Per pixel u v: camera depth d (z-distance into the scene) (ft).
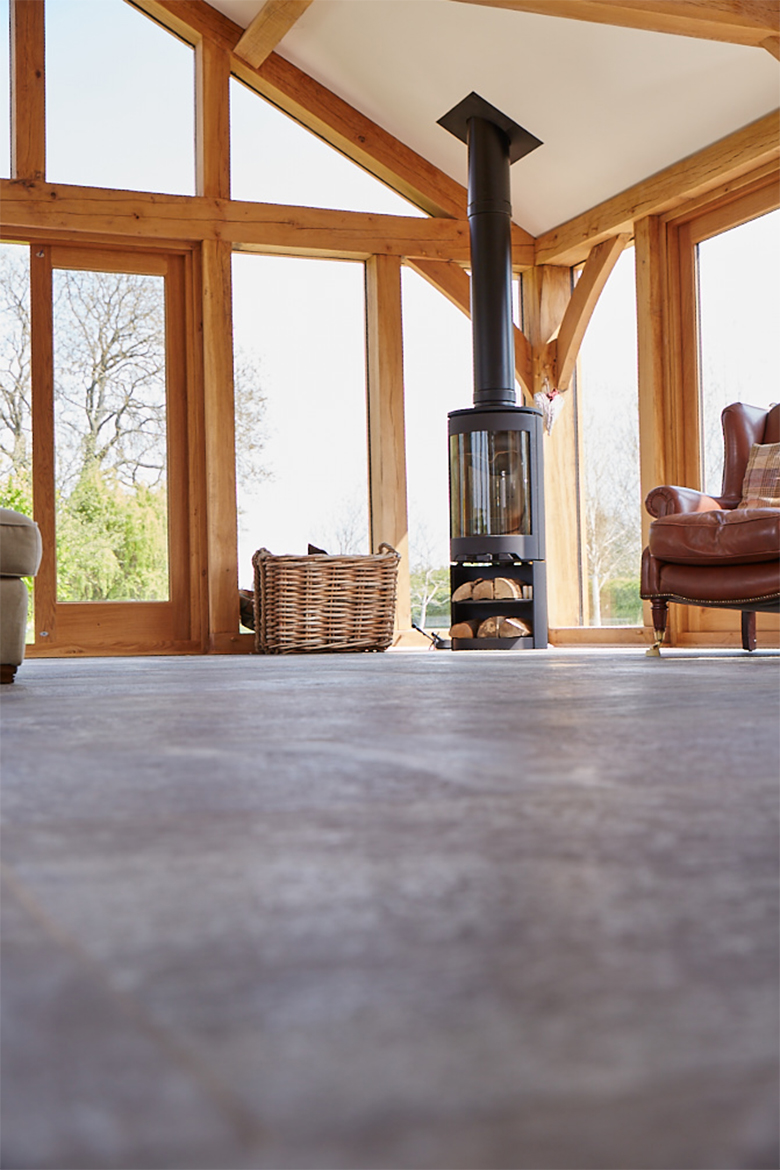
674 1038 1.15
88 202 19.81
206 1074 1.05
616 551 21.27
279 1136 0.92
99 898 1.83
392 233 21.47
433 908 1.74
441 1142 0.91
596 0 14.32
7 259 19.92
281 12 18.53
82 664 14.79
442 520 22.07
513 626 18.99
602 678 9.01
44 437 19.95
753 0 15.17
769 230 18.30
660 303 20.02
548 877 1.97
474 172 19.53
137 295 20.61
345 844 2.30
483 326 19.33
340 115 21.11
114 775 3.47
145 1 20.30
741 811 2.68
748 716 5.35
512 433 18.86
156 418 20.67
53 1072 1.06
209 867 2.08
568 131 19.60
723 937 1.56
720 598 13.30
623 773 3.36
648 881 1.93
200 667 13.02
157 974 1.38
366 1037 1.15
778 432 15.34
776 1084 1.04
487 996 1.29
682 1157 0.89
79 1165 0.88
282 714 5.79
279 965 1.42
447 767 3.53
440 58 19.10
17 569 9.87
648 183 19.74
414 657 15.70
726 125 18.12
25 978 1.37
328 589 19.21
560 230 21.86
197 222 20.38
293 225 20.92
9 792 3.13
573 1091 1.02
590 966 1.41
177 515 20.72
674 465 19.92
